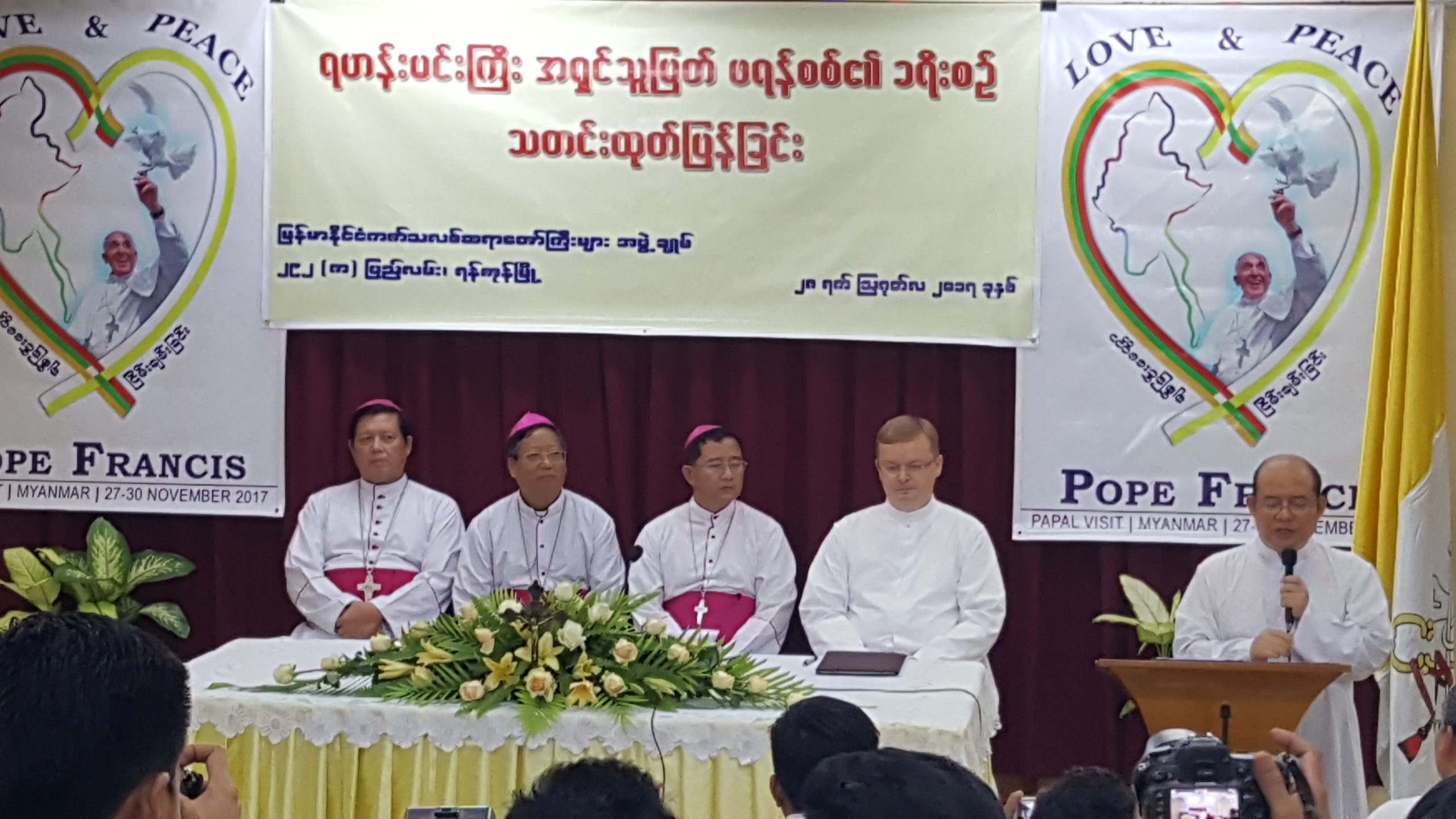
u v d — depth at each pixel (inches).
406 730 130.6
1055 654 209.2
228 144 209.6
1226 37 200.4
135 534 217.0
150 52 209.9
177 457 211.8
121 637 49.4
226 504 211.5
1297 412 200.8
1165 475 202.5
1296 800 87.5
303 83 208.4
